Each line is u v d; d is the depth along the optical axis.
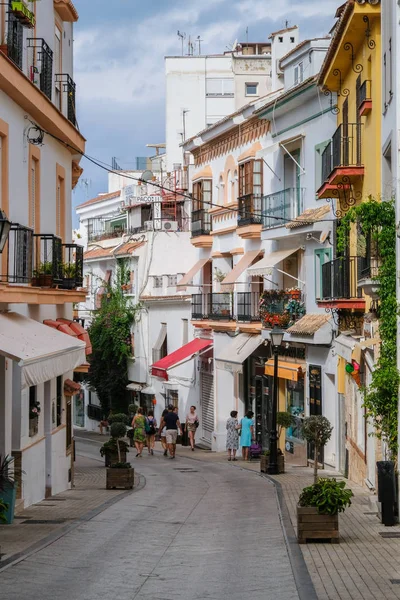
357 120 23.70
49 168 23.95
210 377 45.03
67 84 25.55
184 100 62.53
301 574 12.40
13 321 19.05
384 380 17.88
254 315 38.19
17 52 18.84
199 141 45.44
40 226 22.66
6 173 19.02
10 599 11.09
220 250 43.62
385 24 19.36
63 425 25.30
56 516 18.95
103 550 14.80
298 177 34.19
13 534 16.25
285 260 35.47
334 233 28.55
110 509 20.50
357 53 23.98
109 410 59.00
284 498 22.05
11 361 19.23
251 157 37.84
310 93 31.78
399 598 10.87
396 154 17.72
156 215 59.91
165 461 36.47
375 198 21.33
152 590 11.75
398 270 17.67
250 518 18.83
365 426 22.84
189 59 62.50
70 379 26.55
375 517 18.05
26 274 19.45
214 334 42.97
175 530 17.23
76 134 25.72
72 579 12.40
